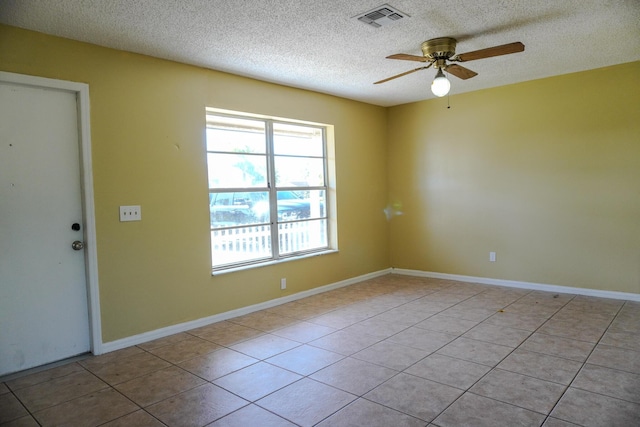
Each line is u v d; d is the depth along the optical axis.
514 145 4.89
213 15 2.70
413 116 5.70
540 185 4.74
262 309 4.30
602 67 4.27
